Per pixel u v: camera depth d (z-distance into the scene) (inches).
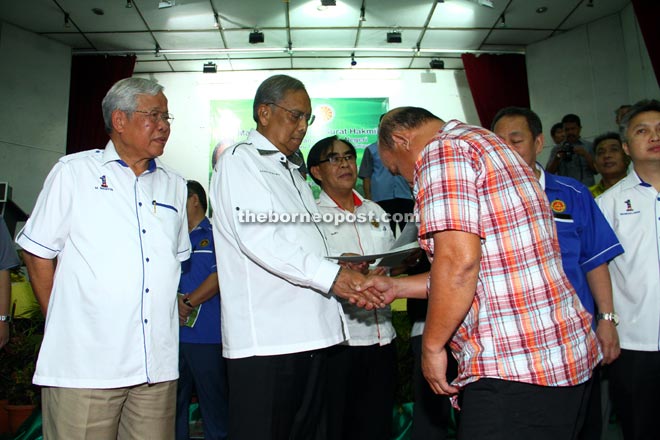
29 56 290.0
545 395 47.3
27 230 65.0
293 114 74.5
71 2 266.2
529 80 320.2
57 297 64.4
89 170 68.1
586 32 300.4
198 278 106.6
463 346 51.2
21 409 121.1
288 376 66.2
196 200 110.0
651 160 84.8
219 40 305.9
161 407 67.7
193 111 335.0
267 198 68.2
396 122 59.6
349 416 89.2
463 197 47.5
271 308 66.8
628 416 83.4
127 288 65.1
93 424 62.1
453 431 112.7
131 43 307.4
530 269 48.5
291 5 272.1
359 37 306.7
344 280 64.9
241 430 64.9
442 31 304.0
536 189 51.8
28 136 284.4
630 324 83.6
